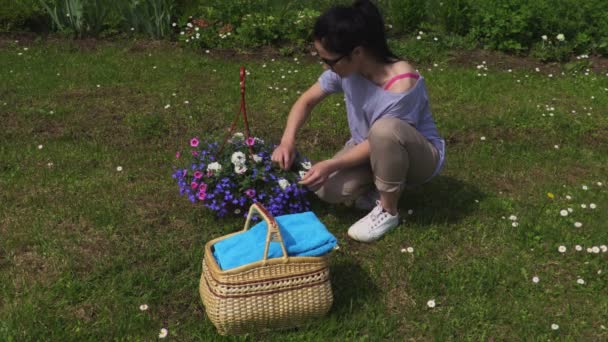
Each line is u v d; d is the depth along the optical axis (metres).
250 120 5.31
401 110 3.16
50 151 4.57
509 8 7.76
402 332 2.79
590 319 2.86
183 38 7.68
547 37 7.60
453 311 2.91
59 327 2.75
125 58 7.14
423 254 3.33
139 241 3.44
